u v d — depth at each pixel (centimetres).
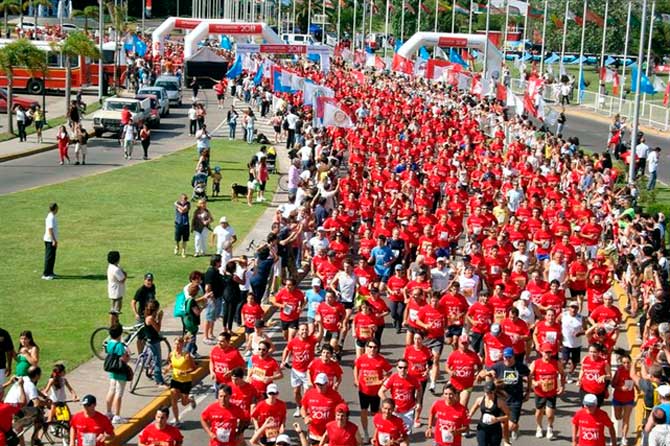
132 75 10206
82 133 6091
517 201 4375
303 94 7225
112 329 2250
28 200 4903
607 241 3950
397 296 3038
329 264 3034
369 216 4031
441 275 3003
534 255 3488
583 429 2012
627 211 3831
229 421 1933
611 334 2606
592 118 8969
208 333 2856
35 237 4119
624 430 2266
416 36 9475
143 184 5500
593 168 4862
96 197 5069
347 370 2745
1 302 3169
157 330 2477
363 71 10712
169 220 4609
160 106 8475
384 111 7288
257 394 2108
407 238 3491
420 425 2355
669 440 1934
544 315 2598
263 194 5222
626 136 7350
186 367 2281
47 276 3481
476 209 3762
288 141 6912
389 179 4500
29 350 2212
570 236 3581
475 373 2309
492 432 2070
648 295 3022
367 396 2219
